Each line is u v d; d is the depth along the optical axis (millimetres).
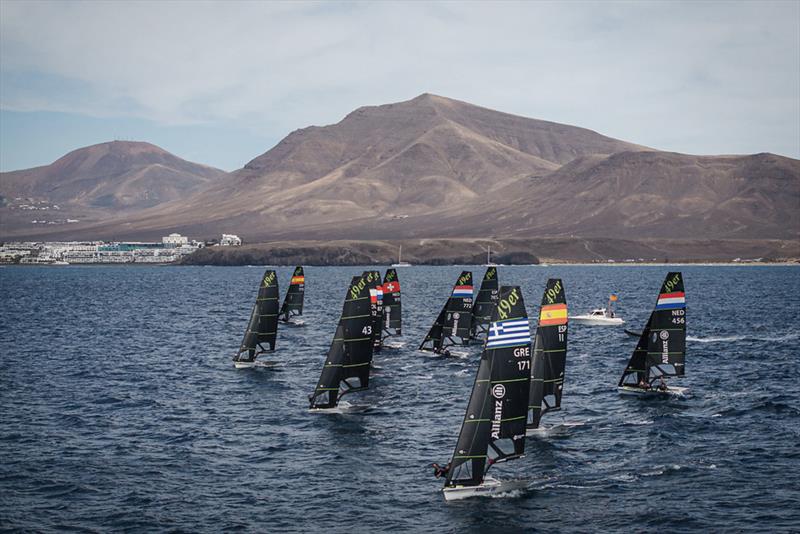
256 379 70562
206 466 44500
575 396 62625
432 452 47031
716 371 74188
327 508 38219
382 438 50094
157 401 61125
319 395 57406
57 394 63875
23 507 38188
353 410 57500
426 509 38094
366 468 44062
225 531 35562
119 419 55281
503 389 40031
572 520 36750
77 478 42312
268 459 45781
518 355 40156
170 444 48875
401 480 42094
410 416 55844
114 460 45594
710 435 50500
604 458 45625
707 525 36031
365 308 57438
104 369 76375
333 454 46688
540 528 35844
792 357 82750
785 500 38938
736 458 45562
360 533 35312
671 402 60062
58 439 49906
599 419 54594
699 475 42625
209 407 59000
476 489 39938
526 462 44812
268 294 78562
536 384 50469
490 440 40125
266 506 38500
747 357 82938
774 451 46906
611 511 37781
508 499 39312
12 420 54844
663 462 44812
